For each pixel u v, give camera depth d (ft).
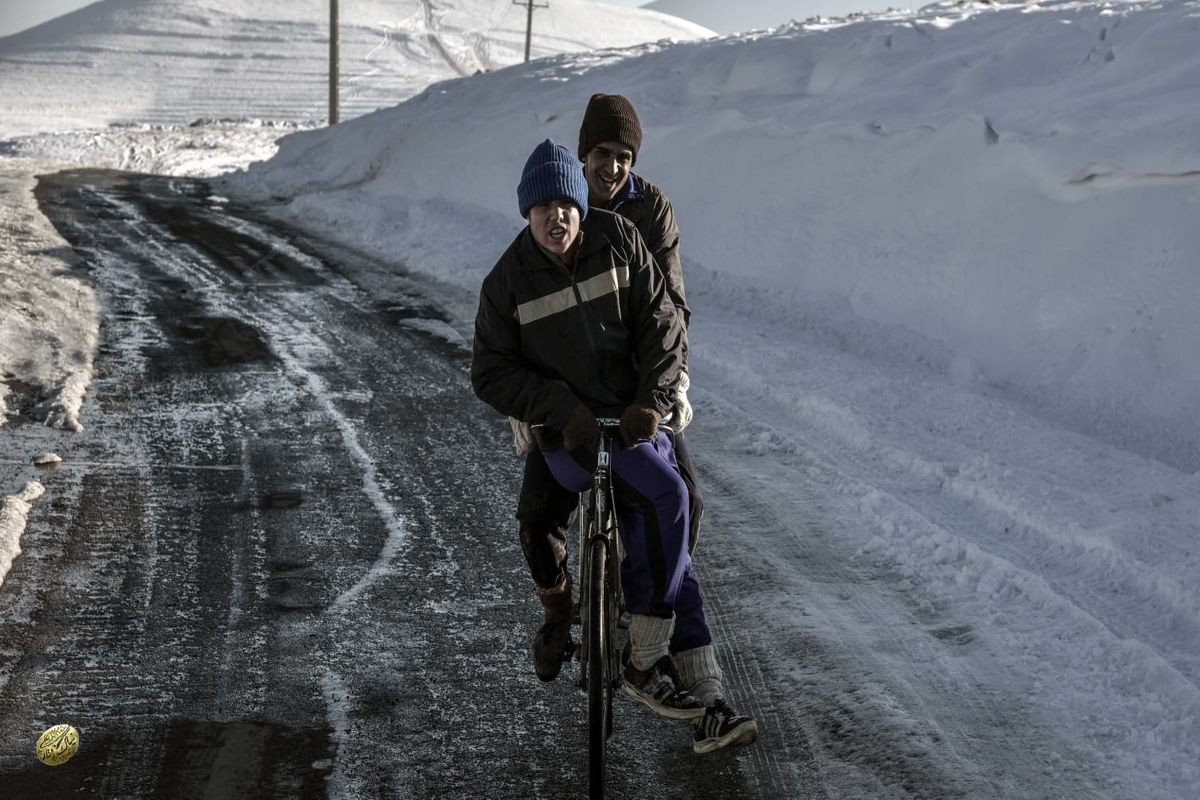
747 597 16.30
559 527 12.94
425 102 66.95
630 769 12.35
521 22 411.34
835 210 34.22
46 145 112.98
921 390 24.93
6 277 34.63
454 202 51.80
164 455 21.59
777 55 44.32
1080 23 35.29
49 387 24.98
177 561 17.21
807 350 28.55
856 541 18.08
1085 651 14.25
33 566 16.75
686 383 12.23
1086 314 25.46
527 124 51.49
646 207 14.30
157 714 13.17
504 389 11.65
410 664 14.48
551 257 11.49
